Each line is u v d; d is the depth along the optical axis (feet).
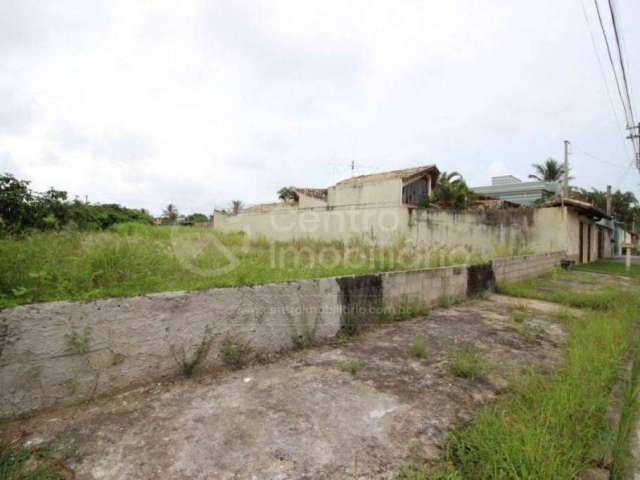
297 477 4.57
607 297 16.67
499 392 7.23
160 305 7.03
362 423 5.89
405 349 9.70
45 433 5.29
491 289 19.74
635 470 5.34
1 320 5.28
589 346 9.31
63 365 5.91
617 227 74.38
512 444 4.90
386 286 12.59
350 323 11.10
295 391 6.98
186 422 5.72
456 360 8.55
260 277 10.33
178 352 7.30
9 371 5.39
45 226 15.29
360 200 47.52
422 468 4.67
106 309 6.34
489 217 38.45
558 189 69.72
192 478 4.48
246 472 4.61
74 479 4.41
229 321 8.12
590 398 6.58
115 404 6.20
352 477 4.60
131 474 4.52
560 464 4.76
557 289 20.83
